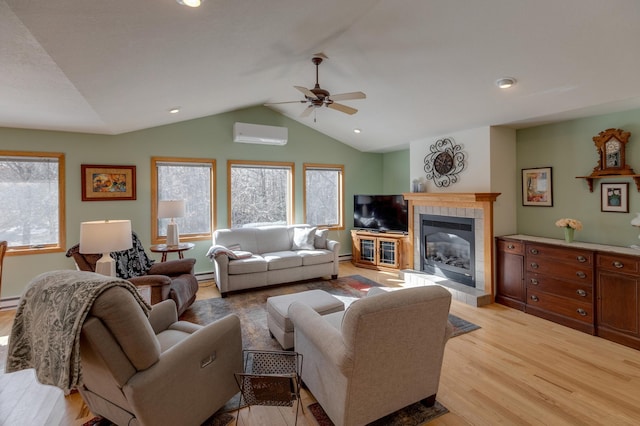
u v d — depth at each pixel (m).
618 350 2.80
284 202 5.86
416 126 4.62
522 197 4.22
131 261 3.71
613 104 3.11
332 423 1.93
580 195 3.67
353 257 6.17
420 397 1.95
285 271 4.75
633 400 2.12
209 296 4.38
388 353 1.70
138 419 1.49
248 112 5.41
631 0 1.99
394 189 6.61
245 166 5.48
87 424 1.94
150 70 2.62
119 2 1.63
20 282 4.01
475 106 3.65
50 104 3.04
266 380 1.76
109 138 4.49
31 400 2.18
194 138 5.02
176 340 2.11
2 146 3.92
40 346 1.44
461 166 4.39
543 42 2.50
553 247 3.42
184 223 5.04
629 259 2.85
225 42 2.43
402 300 1.63
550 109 3.39
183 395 1.66
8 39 1.81
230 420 1.98
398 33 2.79
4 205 3.97
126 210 4.61
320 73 3.85
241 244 5.00
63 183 4.23
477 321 3.46
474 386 2.29
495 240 4.05
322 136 6.14
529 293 3.67
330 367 1.80
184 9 1.82
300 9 2.20
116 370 1.42
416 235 5.12
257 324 3.40
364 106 4.52
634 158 3.23
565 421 1.93
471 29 2.53
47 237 4.19
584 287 3.17
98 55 2.16
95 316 1.36
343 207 6.41
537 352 2.78
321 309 2.79
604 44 2.38
